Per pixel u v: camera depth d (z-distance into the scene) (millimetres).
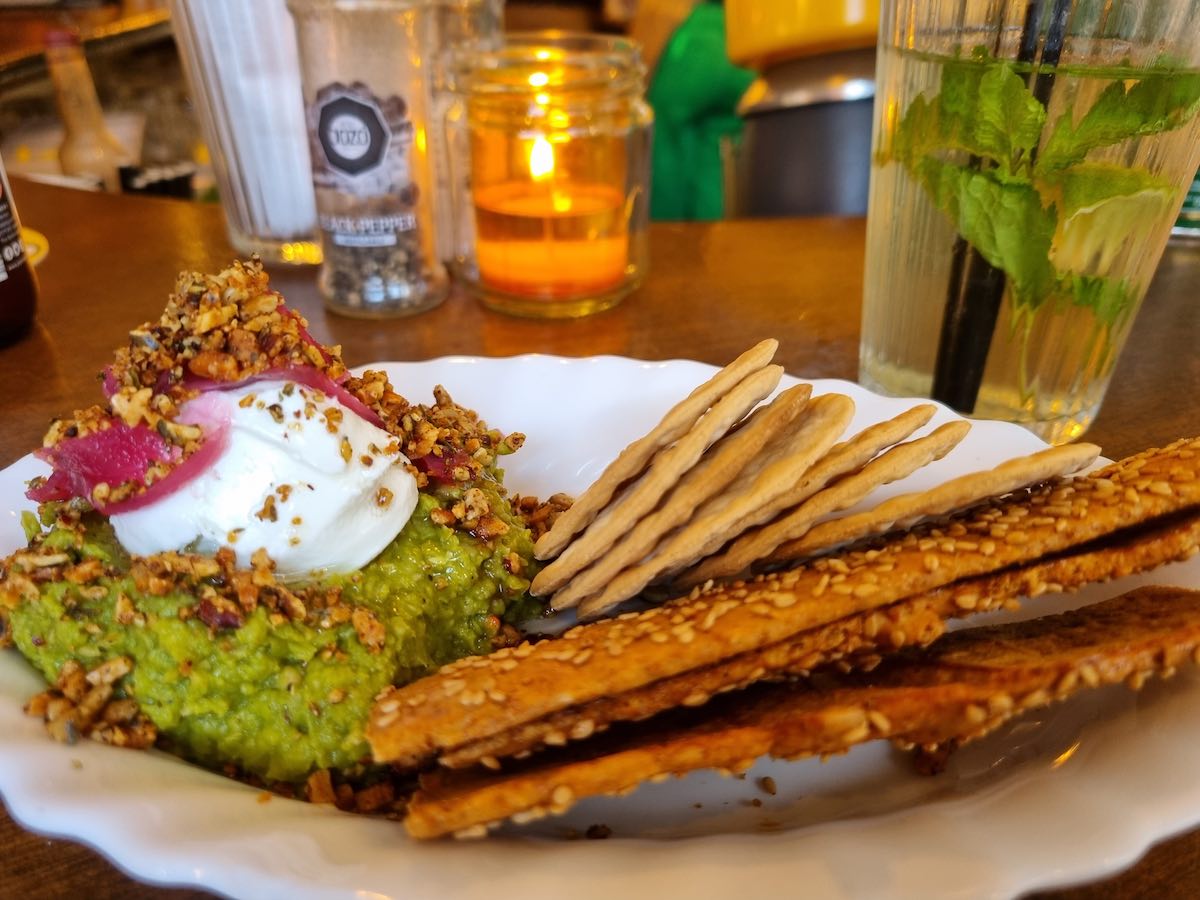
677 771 136
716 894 117
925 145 213
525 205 309
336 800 157
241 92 326
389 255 316
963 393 238
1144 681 148
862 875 119
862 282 358
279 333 180
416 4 287
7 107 546
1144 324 312
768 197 527
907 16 214
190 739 158
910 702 135
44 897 126
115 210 432
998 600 153
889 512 165
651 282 362
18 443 241
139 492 170
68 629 159
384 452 189
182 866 116
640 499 182
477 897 115
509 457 243
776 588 159
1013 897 113
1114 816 124
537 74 305
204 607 160
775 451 185
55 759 135
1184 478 161
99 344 298
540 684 143
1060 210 200
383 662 167
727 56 553
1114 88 185
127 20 657
